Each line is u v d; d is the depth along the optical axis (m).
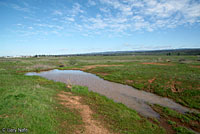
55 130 5.63
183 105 11.77
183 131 7.64
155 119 8.95
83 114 8.05
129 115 8.84
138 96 14.12
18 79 17.25
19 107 6.79
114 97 13.55
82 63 54.81
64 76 26.14
